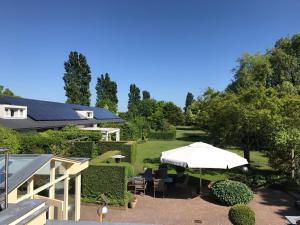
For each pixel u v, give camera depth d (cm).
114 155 2028
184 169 2162
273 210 1438
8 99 3005
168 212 1410
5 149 533
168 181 1784
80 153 2348
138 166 2547
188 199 1616
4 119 2481
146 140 4856
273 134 1984
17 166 727
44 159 779
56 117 3309
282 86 3588
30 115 2862
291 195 1680
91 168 1481
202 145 1706
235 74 4150
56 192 1136
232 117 2227
